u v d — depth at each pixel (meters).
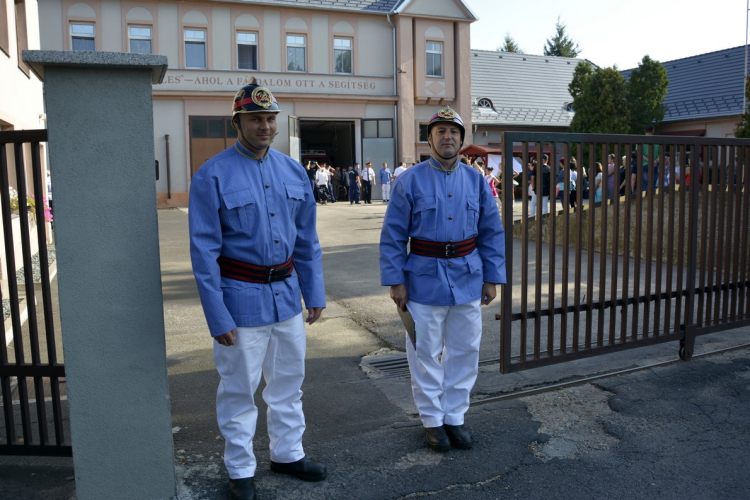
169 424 3.00
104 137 2.78
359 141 27.25
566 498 3.13
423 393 3.60
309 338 5.89
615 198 4.55
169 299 7.49
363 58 26.98
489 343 5.68
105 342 2.88
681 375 4.68
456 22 27.98
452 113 3.50
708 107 29.14
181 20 24.44
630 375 4.70
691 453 3.54
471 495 3.16
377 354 5.38
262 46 25.48
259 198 2.97
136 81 2.79
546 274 9.02
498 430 3.84
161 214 19.80
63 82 2.72
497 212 3.70
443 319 3.63
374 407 4.21
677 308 4.94
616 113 27.16
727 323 5.23
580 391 4.41
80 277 2.82
